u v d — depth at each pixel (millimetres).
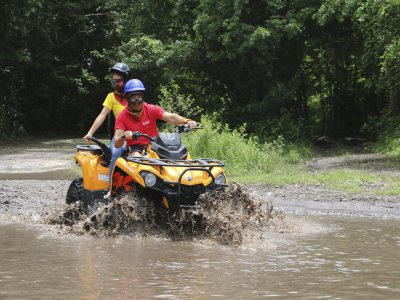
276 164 20734
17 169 22000
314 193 14055
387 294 5484
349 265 6820
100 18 48781
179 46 30578
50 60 47281
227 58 29766
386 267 6711
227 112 30516
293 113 31562
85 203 9734
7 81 43906
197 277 6117
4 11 39594
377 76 27438
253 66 29875
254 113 29781
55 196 13602
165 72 30953
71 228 9055
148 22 34406
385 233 9219
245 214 9273
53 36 47125
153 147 9062
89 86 49812
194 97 33000
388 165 20297
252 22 29719
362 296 5406
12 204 12203
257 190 14664
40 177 18844
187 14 32562
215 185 8867
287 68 30641
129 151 9297
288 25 27781
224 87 32906
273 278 6109
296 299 5273
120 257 7195
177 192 8531
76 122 51281
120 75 10023
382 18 21609
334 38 30500
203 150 20109
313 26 29875
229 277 6129
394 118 27781
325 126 38281
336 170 18797
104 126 50375
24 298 5250
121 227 8820
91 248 7789
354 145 30219
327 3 27250
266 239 8578
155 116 9594
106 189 9664
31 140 42094
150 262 6906
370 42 25281
